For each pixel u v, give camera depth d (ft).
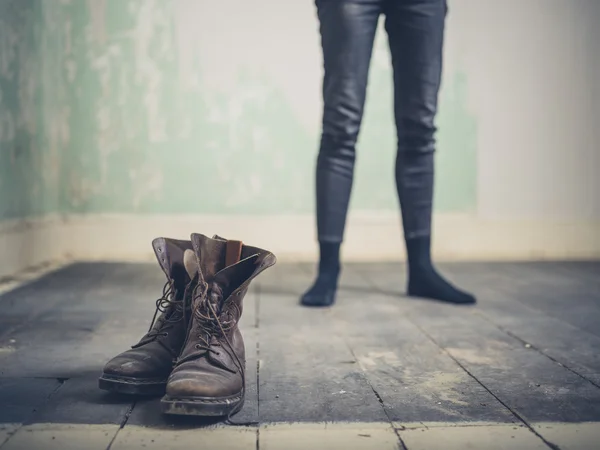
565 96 11.88
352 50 6.89
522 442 3.28
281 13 11.51
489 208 11.87
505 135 11.82
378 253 11.64
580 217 12.00
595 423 3.55
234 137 11.55
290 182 11.64
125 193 11.46
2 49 8.73
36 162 10.22
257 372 4.54
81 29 11.34
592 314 6.63
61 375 4.38
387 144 11.66
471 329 5.95
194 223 11.52
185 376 3.56
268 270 10.14
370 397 3.98
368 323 6.21
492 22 11.71
